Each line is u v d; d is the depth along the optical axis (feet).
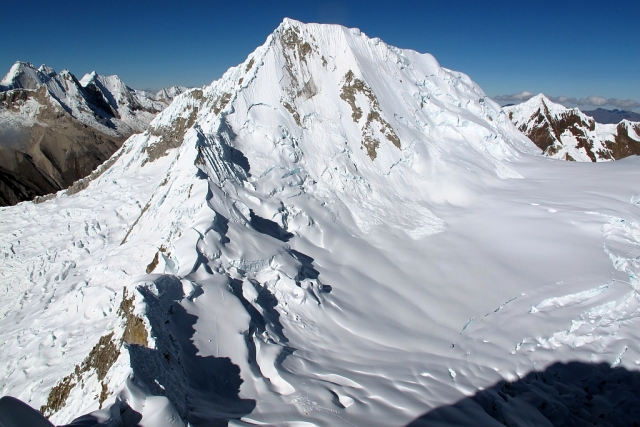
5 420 18.93
